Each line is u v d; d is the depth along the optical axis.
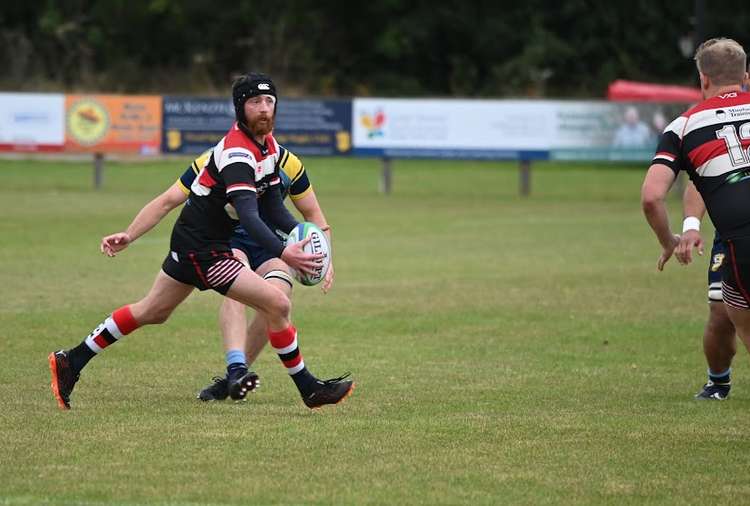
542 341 40.34
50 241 67.75
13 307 45.53
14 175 115.25
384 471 22.67
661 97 148.50
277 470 22.64
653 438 25.75
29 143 106.56
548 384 32.75
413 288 52.84
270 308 26.86
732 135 24.73
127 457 23.41
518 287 53.38
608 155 104.56
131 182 111.19
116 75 194.88
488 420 27.47
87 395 30.03
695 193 26.81
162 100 106.12
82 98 106.12
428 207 94.31
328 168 133.62
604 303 49.00
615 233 77.25
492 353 37.94
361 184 115.88
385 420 27.31
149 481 21.73
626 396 31.11
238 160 26.03
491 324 43.75
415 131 105.44
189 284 27.44
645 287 53.72
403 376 33.69
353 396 30.50
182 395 30.36
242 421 26.91
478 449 24.52
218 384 29.75
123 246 27.44
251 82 26.06
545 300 49.66
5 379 32.00
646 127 104.19
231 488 21.36
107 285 52.00
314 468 22.83
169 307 27.84
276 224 27.48
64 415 27.23
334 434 25.67
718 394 31.22
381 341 40.00
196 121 105.94
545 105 104.44
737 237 24.34
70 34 199.25
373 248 68.19
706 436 26.00
